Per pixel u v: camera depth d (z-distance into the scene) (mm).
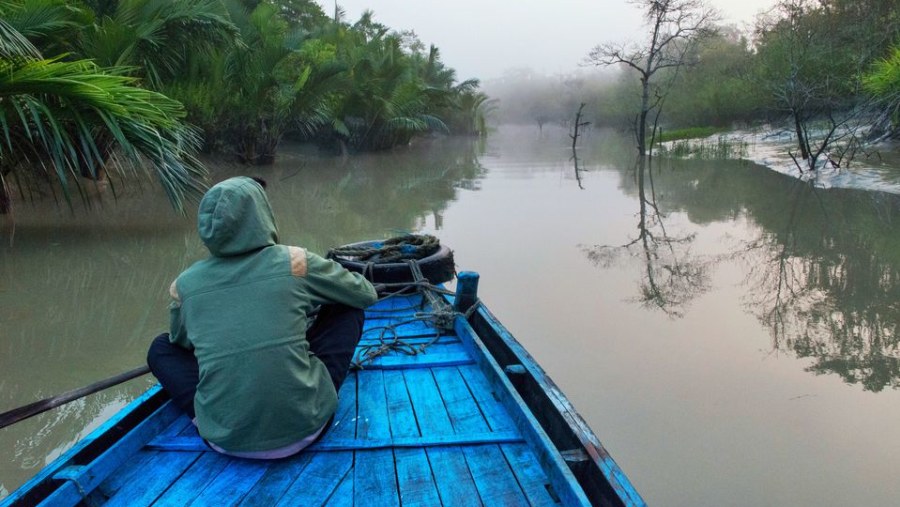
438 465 2725
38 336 5562
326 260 2902
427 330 4523
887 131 17438
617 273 7789
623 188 15727
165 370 2914
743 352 5254
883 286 7105
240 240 2689
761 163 19359
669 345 5398
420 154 28562
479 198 14203
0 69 7113
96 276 7445
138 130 8078
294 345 2627
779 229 10328
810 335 5602
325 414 2771
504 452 2809
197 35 13844
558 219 11523
